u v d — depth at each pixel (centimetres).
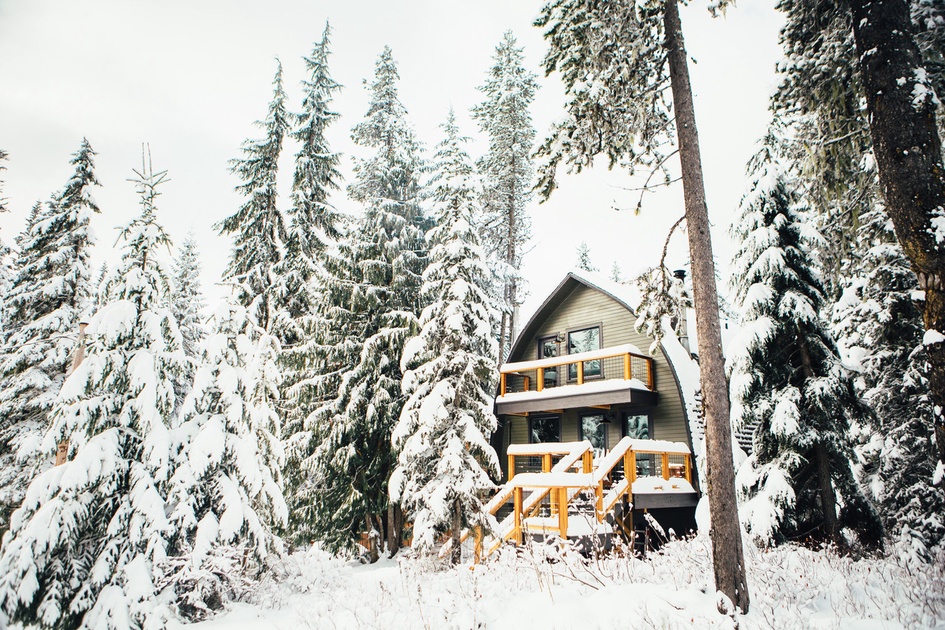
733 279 1105
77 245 1717
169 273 996
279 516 1051
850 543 912
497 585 750
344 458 1603
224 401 994
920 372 988
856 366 1171
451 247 1427
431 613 664
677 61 798
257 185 1812
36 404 1502
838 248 1146
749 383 1006
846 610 600
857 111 961
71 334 1562
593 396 1780
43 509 772
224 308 1085
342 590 947
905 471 1021
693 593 650
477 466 1306
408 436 1406
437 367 1373
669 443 1579
